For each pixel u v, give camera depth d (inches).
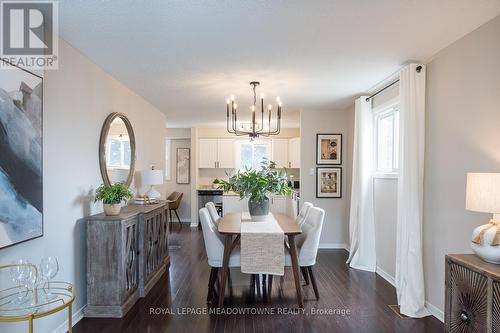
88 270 105.3
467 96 92.5
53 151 89.9
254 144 294.8
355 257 163.2
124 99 144.6
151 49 102.8
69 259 98.2
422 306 108.5
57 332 91.7
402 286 113.3
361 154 162.4
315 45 100.0
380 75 130.4
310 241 120.8
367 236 160.6
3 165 66.4
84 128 108.1
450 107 100.0
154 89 150.9
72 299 68.9
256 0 73.8
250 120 242.7
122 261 106.0
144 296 123.0
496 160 82.3
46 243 86.7
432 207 108.9
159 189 201.8
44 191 85.8
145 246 125.3
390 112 149.2
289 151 294.4
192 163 281.1
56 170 91.4
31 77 75.8
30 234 74.1
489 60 84.5
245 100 175.9
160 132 205.0
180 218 305.0
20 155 71.3
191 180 281.7
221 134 292.5
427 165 112.0
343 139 203.8
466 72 92.9
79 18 81.9
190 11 78.7
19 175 70.9
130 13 79.5
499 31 81.4
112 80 131.6
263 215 138.2
